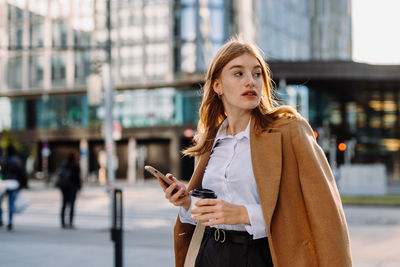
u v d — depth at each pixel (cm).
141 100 4156
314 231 168
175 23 4016
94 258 698
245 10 4062
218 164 203
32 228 1103
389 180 4509
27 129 4578
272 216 175
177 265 218
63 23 4394
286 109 194
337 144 3475
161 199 2156
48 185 3712
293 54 4928
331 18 5859
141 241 896
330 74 3741
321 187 170
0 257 705
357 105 4494
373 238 947
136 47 4116
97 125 4338
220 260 192
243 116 201
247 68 195
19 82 4538
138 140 4316
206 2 3947
